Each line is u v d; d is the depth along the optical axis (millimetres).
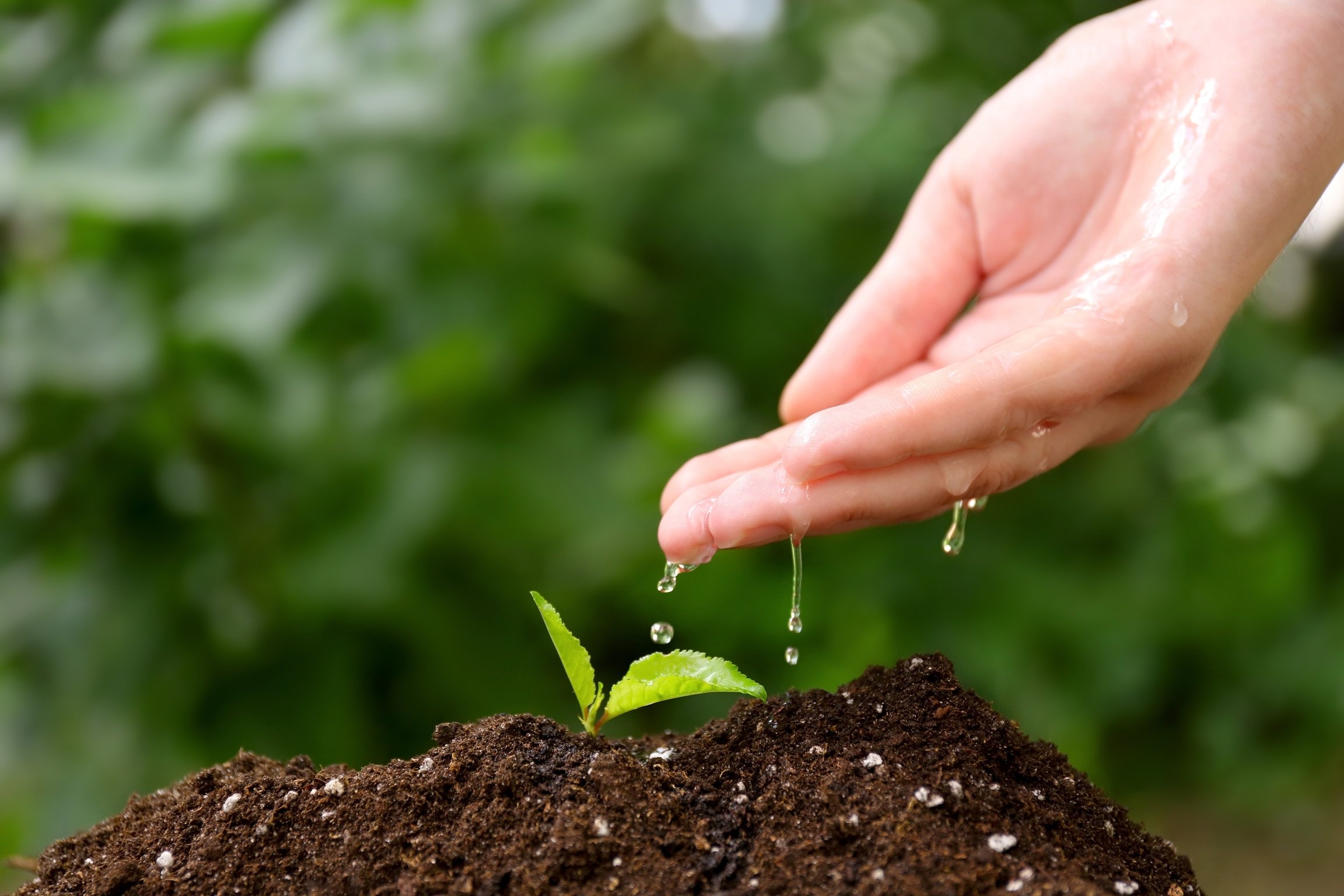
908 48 1506
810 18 1475
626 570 1199
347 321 1066
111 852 808
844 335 923
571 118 1269
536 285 1164
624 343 1395
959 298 924
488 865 784
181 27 1004
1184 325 827
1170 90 878
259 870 792
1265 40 860
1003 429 810
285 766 836
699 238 1368
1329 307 2006
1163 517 1535
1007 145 906
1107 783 1490
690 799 800
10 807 1003
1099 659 1418
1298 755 1479
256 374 996
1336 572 1649
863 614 1312
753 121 1445
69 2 1041
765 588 1308
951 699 821
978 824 789
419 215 1051
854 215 1491
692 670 815
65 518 987
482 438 1123
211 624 1003
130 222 988
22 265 1021
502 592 1136
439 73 1033
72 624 996
